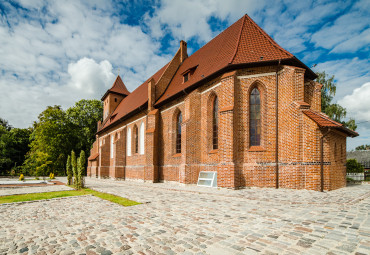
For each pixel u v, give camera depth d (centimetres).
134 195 1182
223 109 1362
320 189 1162
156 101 2236
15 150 4922
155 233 546
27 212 820
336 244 457
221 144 1355
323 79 2889
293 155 1238
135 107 2614
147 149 2108
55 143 4194
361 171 2356
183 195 1151
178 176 1822
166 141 2027
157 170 2088
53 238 531
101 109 5116
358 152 4809
